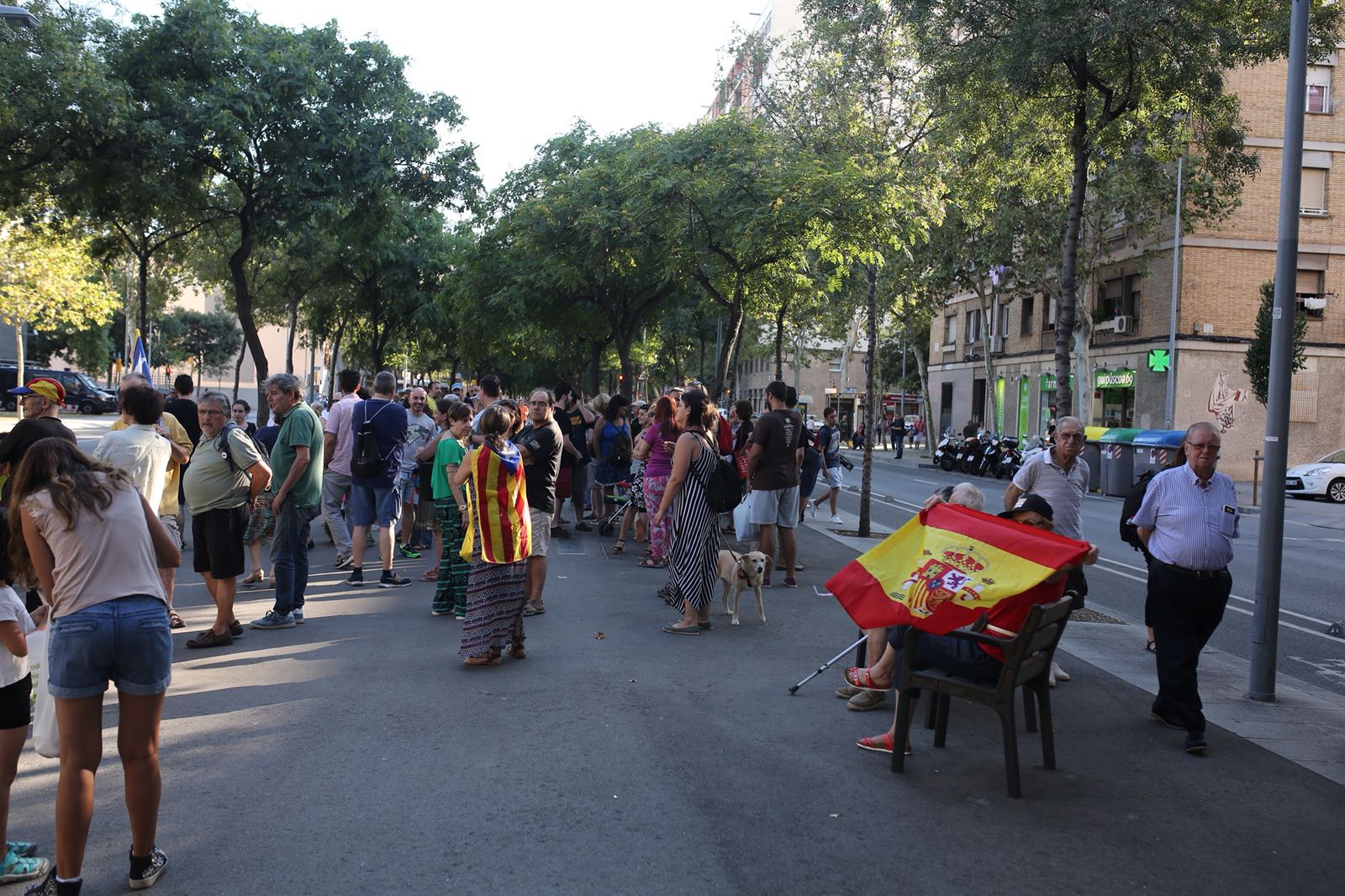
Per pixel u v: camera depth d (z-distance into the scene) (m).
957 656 5.08
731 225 14.40
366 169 21.31
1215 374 31.58
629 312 25.73
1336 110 31.38
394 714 5.90
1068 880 3.99
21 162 18.91
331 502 11.05
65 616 3.64
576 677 6.77
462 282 29.06
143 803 3.75
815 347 48.00
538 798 4.65
